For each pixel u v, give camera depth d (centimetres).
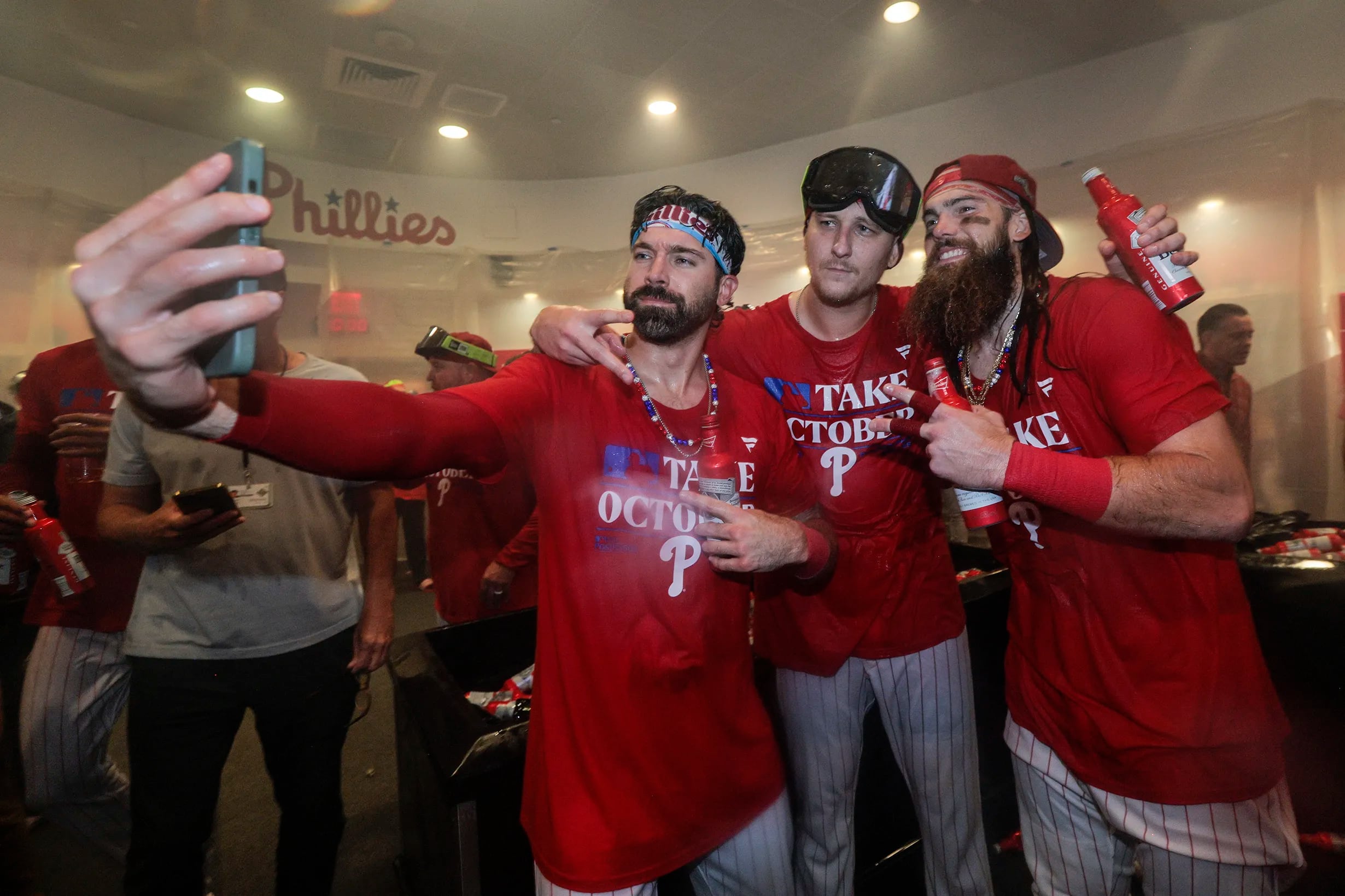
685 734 105
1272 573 220
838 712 157
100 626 173
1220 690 107
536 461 108
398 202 604
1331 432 343
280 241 558
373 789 248
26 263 403
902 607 155
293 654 151
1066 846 126
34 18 371
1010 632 136
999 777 215
